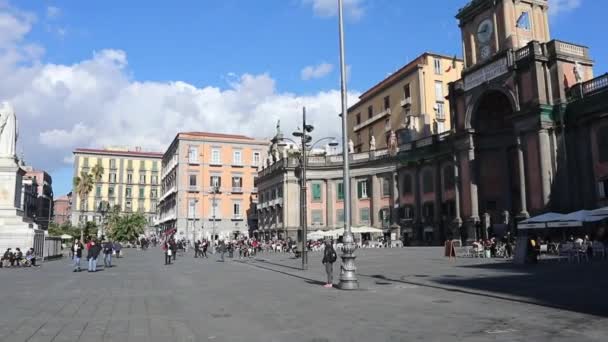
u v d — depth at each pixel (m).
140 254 51.97
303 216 26.52
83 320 9.92
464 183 44.22
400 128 59.88
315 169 64.56
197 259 40.78
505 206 42.31
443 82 59.69
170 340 7.99
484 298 12.60
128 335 8.41
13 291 15.45
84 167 116.44
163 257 44.41
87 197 115.38
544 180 35.16
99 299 13.36
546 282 15.67
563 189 35.03
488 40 42.12
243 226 86.75
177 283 18.27
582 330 8.31
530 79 37.12
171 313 10.80
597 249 26.92
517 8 40.53
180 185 84.50
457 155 45.50
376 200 59.16
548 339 7.73
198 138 86.44
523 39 40.12
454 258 30.47
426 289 14.84
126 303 12.51
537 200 35.78
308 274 22.44
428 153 51.97
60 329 8.96
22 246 32.88
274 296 13.85
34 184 120.56
